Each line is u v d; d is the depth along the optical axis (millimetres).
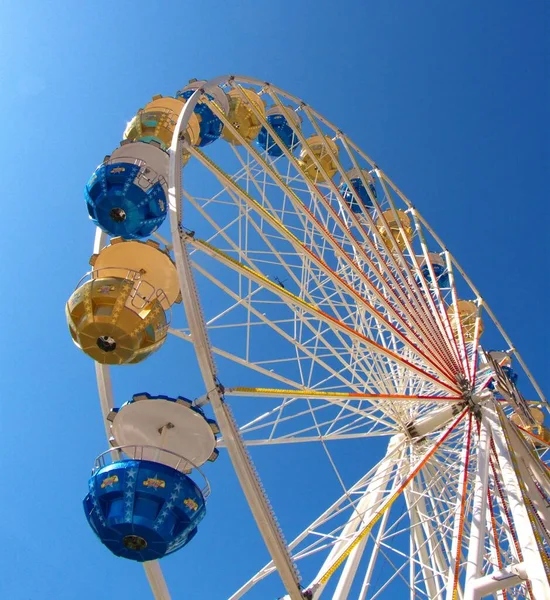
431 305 18484
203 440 11227
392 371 18078
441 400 16062
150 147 14492
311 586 8805
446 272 24109
